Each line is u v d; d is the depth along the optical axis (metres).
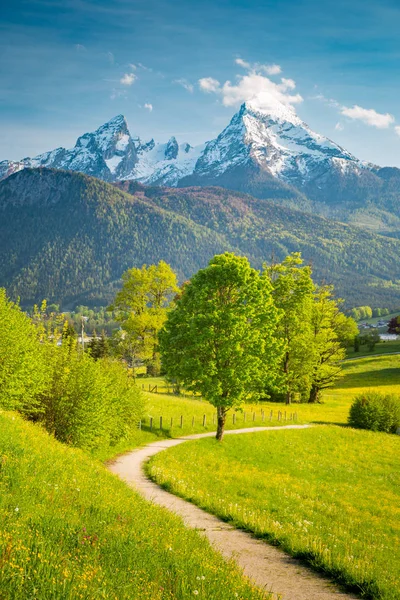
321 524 24.50
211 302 47.31
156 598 7.68
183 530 15.19
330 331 79.25
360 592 12.85
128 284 77.38
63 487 14.40
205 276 49.22
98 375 33.12
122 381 44.03
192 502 24.31
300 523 21.52
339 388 104.12
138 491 21.77
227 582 9.78
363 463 47.91
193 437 49.84
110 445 39.38
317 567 14.58
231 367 46.91
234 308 47.53
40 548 7.89
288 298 70.06
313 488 35.72
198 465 38.00
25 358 27.31
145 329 75.62
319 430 59.38
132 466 33.84
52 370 31.25
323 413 73.50
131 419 43.91
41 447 19.28
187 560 10.61
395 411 65.12
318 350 77.06
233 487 31.95
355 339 153.12
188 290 50.62
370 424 64.69
